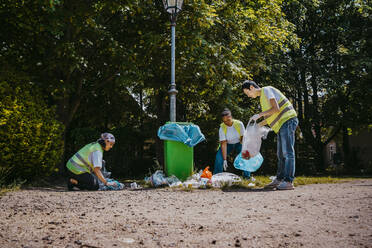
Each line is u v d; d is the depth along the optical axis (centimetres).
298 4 1738
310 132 1977
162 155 1348
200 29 975
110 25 1046
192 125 662
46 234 242
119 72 983
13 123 642
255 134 595
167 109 1448
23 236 236
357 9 1920
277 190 515
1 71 737
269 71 1480
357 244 203
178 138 639
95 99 1341
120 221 287
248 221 278
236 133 688
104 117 1416
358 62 1686
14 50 923
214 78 1036
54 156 743
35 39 909
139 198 438
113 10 872
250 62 1239
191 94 1277
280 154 552
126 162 1415
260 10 1189
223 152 691
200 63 914
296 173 1700
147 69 995
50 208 360
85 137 1291
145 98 1661
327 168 2389
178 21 950
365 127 2006
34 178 727
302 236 225
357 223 253
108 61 998
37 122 685
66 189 639
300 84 1791
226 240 222
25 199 423
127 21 1035
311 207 328
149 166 1465
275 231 240
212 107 1344
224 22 1043
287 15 1786
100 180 591
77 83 1043
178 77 1020
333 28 1933
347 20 1919
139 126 1538
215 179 593
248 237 227
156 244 216
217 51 969
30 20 852
